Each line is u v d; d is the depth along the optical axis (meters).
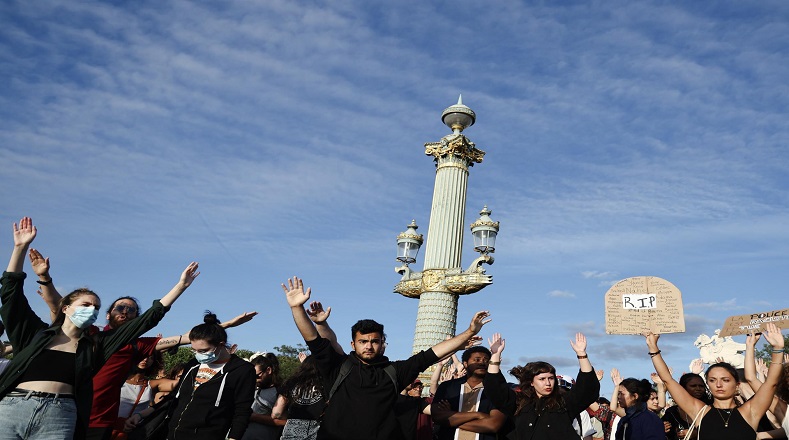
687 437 5.70
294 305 5.27
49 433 4.91
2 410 4.84
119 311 6.35
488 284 14.80
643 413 7.47
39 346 5.10
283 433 6.60
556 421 5.71
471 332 5.46
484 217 15.45
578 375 5.72
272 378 7.74
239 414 6.10
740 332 6.41
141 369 7.27
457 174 16.81
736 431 5.42
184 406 6.06
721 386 5.64
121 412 7.10
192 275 5.78
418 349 14.95
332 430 5.10
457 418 5.82
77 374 5.12
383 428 5.12
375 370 5.32
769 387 5.49
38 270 5.71
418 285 15.66
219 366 6.32
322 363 5.29
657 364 6.26
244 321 6.83
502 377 5.85
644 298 6.83
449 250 15.98
